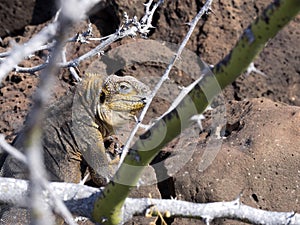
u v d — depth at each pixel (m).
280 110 7.87
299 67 10.00
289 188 6.97
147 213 3.62
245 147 7.33
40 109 1.94
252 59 2.62
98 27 10.14
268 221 3.63
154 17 10.24
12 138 8.35
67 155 8.05
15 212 7.61
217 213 3.64
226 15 10.12
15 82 9.16
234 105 8.52
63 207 2.53
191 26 4.74
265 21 2.50
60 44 1.96
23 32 11.01
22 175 7.52
